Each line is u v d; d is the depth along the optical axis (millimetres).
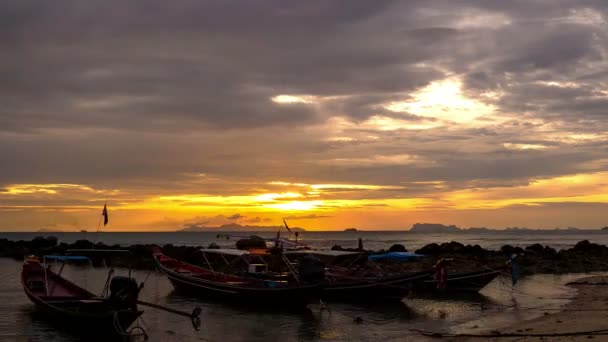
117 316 19906
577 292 33844
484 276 32906
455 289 33438
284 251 35219
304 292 26219
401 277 28797
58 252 63781
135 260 53312
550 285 38125
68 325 22344
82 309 21484
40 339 21172
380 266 41844
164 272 34656
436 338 20422
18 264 55531
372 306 29062
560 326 20328
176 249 56781
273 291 26953
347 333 22297
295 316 26172
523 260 52344
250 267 32969
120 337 21016
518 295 32938
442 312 27141
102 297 24016
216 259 48188
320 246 109500
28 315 25656
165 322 24641
